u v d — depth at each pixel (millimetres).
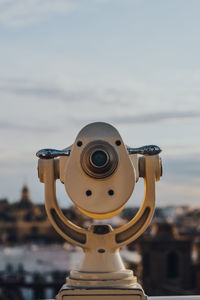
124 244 3760
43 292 57719
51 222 3791
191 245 61188
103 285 3604
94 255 3734
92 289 3564
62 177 3768
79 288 3584
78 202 3664
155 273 59562
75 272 3705
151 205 3754
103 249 3748
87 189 3670
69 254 66938
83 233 3781
